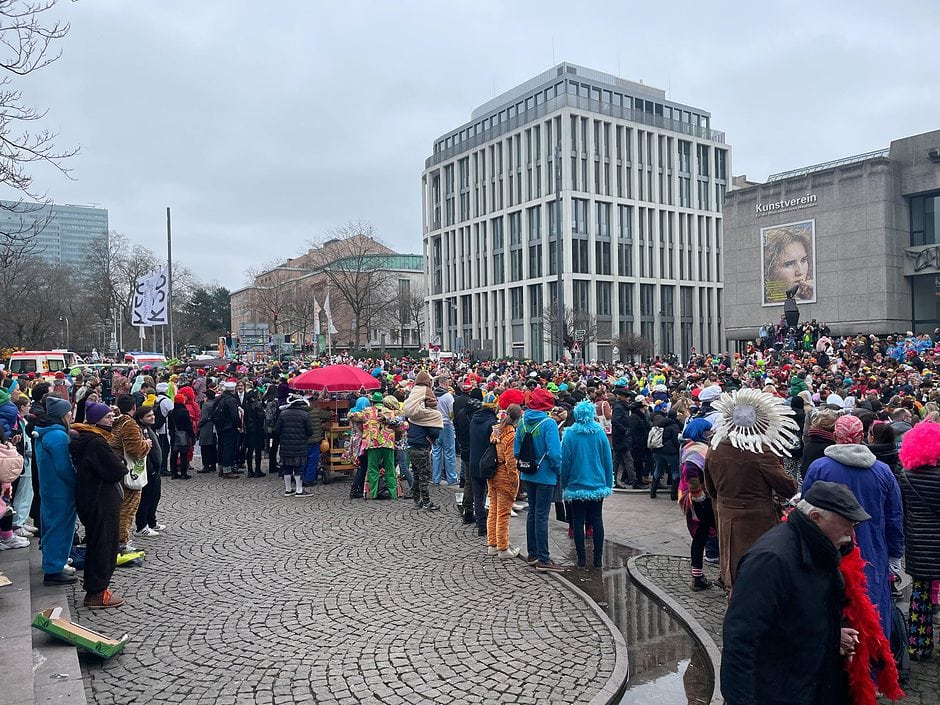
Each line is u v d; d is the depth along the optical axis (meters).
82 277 56.38
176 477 13.48
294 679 4.95
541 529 7.62
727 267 47.88
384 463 11.54
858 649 2.97
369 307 67.19
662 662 5.39
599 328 55.03
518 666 5.14
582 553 7.78
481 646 5.50
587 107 61.81
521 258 65.06
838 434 5.22
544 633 5.77
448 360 37.41
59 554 6.87
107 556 6.44
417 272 98.25
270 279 86.81
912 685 4.83
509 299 66.06
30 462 8.36
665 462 11.34
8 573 7.14
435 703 4.59
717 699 4.65
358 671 5.07
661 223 66.88
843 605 3.02
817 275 42.97
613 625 5.91
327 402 13.38
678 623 6.16
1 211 10.58
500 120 70.25
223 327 96.56
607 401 12.95
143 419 8.93
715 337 69.69
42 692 4.60
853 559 3.08
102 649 5.23
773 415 5.18
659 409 11.98
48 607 6.23
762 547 2.90
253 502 11.20
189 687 4.86
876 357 22.69
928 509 5.05
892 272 40.25
